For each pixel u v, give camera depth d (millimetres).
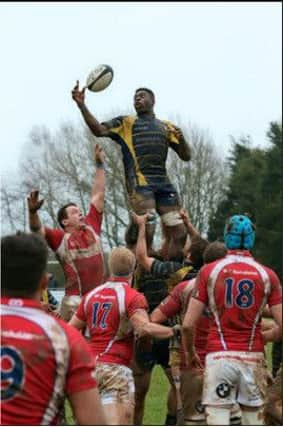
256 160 153000
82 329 21422
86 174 127000
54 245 23484
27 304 11305
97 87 25578
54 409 11078
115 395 20188
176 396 24359
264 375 18828
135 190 27062
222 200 146500
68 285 23562
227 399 18438
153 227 26703
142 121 27531
